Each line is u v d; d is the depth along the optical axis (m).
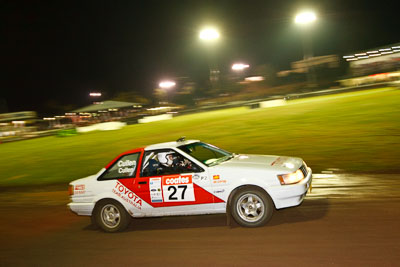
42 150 23.75
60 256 5.70
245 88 45.59
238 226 5.86
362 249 4.38
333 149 11.26
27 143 33.38
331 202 6.41
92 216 6.71
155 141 19.38
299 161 6.08
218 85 46.88
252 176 5.60
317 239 4.87
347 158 9.95
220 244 5.23
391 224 5.03
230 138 16.44
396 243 4.42
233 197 5.71
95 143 22.83
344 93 30.81
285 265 4.29
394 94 22.06
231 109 35.78
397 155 9.52
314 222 5.52
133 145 19.20
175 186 6.05
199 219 6.61
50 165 16.69
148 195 6.21
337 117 17.30
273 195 5.48
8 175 15.93
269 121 20.02
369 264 4.00
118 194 6.43
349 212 5.76
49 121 53.84
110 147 19.83
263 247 4.88
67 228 7.22
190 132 20.86
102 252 5.66
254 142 14.52
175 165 6.22
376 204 5.98
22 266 5.45
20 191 12.11
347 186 7.34
